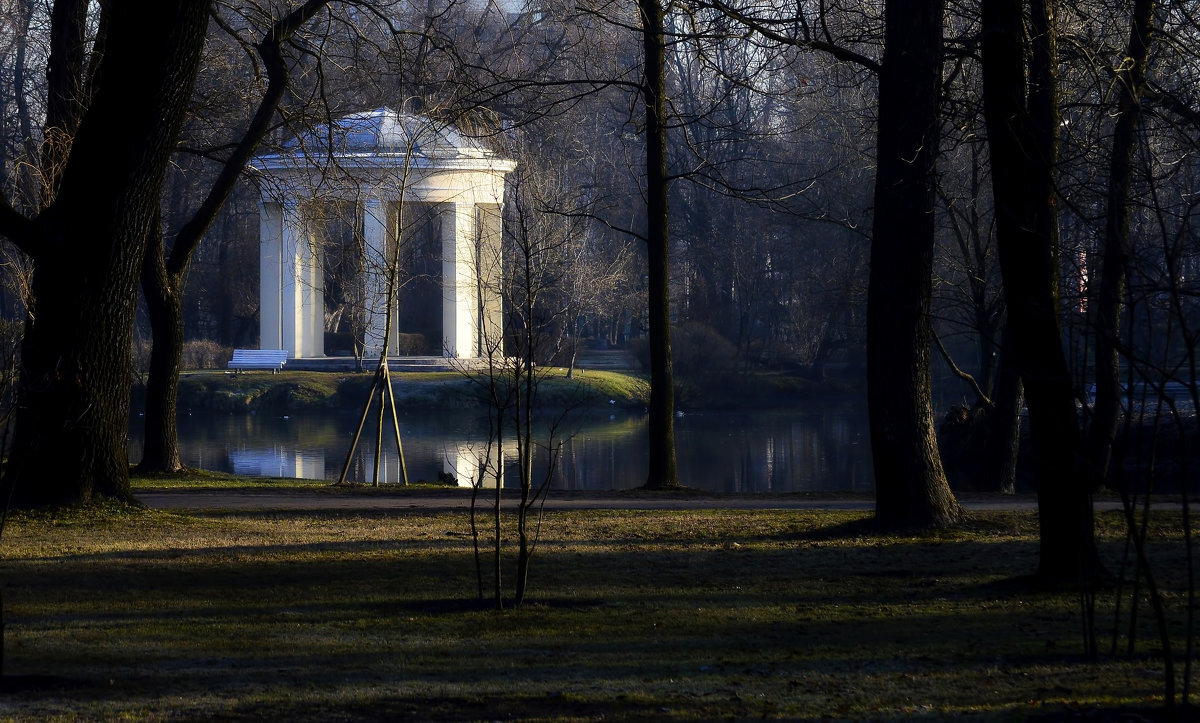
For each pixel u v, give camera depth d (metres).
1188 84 24.55
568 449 56.75
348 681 11.40
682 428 68.06
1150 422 38.31
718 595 16.91
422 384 72.56
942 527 23.45
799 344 90.06
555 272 62.31
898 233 23.09
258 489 33.16
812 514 27.53
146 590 16.94
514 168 52.34
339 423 66.69
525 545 16.03
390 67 35.25
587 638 13.84
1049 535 17.30
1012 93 16.77
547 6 34.94
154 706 10.19
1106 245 11.68
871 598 16.58
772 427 68.12
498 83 31.34
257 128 35.75
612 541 22.81
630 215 96.69
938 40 22.81
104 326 24.27
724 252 95.75
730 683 11.26
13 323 38.53
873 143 48.38
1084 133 28.25
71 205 23.80
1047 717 9.21
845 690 10.85
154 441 37.09
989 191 45.16
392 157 45.03
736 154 95.06
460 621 14.90
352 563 19.73
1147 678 11.02
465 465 49.88
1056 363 16.30
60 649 12.88
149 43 23.12
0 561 18.98
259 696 10.66
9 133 73.00
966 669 11.73
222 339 95.06
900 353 23.45
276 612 15.43
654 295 34.47
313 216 40.25
